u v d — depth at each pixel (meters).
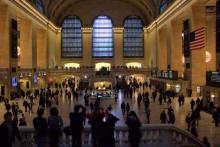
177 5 47.34
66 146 9.76
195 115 22.98
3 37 40.69
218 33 32.69
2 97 38.12
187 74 44.50
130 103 37.88
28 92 43.88
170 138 9.89
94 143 8.96
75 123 8.95
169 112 21.53
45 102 34.41
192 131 16.38
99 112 9.44
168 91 41.81
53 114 9.00
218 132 20.80
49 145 9.32
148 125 9.88
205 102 31.19
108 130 8.74
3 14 40.44
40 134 8.90
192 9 40.94
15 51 44.12
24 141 9.80
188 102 37.28
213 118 24.31
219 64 33.62
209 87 30.14
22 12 46.44
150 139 9.88
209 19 42.50
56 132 8.89
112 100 40.03
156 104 36.53
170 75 47.72
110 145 8.75
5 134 8.13
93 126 9.00
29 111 30.28
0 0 37.56
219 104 27.86
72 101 40.19
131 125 9.17
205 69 41.47
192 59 41.66
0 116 27.25
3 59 40.81
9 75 40.53
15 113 21.25
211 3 40.16
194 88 41.47
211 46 42.34
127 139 9.80
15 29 44.22
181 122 24.53
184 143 10.00
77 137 8.96
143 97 38.69
